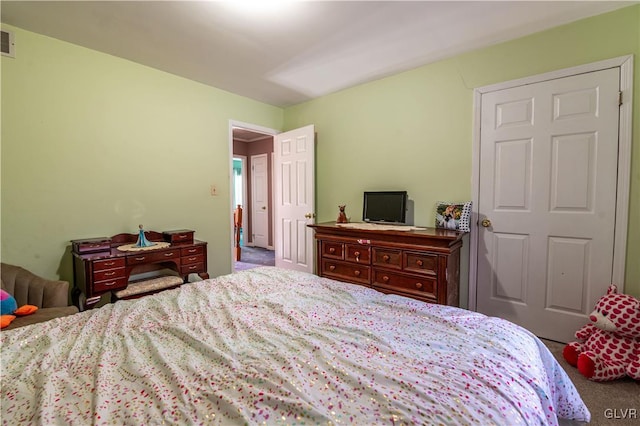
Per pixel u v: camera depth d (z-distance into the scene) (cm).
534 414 72
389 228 254
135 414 67
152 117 274
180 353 96
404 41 225
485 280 243
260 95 347
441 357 91
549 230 216
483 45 232
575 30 200
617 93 189
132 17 194
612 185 193
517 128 224
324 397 73
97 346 101
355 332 108
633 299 173
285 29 209
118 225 257
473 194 245
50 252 223
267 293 152
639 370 162
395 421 66
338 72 282
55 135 222
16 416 68
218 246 331
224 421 66
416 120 274
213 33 214
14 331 110
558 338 215
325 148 351
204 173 316
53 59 220
